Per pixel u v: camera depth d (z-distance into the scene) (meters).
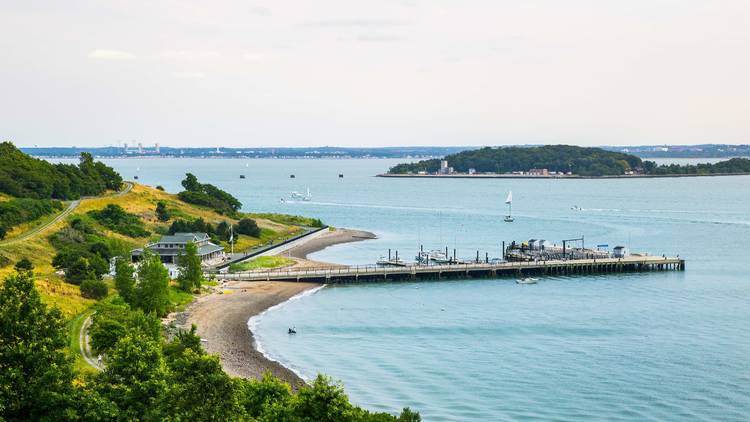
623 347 148.00
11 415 77.12
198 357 79.31
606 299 195.75
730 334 157.00
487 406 117.56
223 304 185.62
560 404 118.06
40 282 165.62
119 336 117.69
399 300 196.25
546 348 148.00
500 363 138.75
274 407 84.50
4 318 79.62
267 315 176.62
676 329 161.75
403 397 121.62
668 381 127.75
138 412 82.81
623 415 113.50
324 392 83.50
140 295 162.00
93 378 88.44
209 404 75.50
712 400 119.06
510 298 198.75
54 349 82.12
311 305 189.00
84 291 166.88
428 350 147.50
